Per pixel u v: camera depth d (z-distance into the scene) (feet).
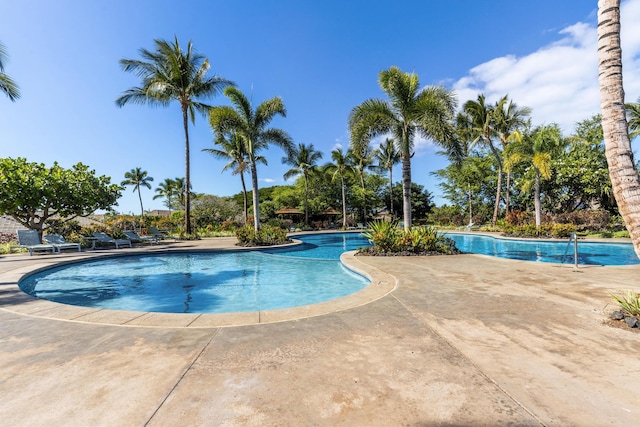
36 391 7.27
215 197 100.17
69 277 28.58
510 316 12.50
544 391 6.95
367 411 6.31
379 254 33.96
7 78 38.78
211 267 33.65
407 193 39.32
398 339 10.30
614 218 62.13
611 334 10.39
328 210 119.34
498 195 78.84
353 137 40.37
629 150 11.93
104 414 6.33
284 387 7.34
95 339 10.66
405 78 39.22
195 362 8.77
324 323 12.07
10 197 43.11
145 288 24.17
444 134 35.83
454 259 29.86
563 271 22.41
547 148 58.13
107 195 54.44
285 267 33.35
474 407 6.38
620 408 6.26
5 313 13.82
